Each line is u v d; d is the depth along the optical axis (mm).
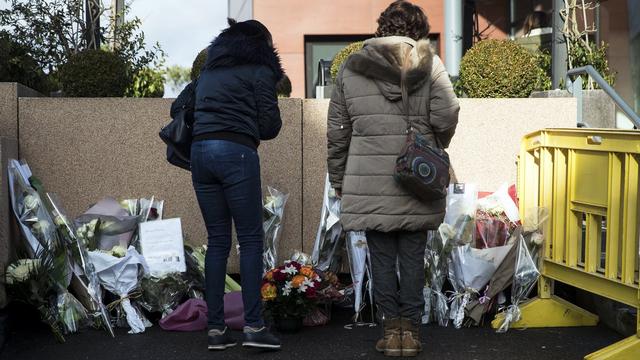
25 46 6703
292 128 5820
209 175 4359
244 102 4332
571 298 5602
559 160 4934
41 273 4828
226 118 4312
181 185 5770
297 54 12953
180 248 5211
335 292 5043
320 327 5062
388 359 4332
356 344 4645
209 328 4465
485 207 5367
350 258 5277
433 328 5039
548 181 5090
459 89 6727
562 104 5906
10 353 4496
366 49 4312
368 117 4270
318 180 5844
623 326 4773
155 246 5191
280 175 5828
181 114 4512
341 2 12906
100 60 6066
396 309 4422
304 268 4973
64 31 7715
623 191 4336
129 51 7758
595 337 4785
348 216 4316
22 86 5777
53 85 7004
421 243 4410
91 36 7742
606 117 6824
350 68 4336
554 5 8617
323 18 12914
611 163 4398
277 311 4875
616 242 4414
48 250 4918
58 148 5695
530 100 5906
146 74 7422
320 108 5832
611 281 4414
